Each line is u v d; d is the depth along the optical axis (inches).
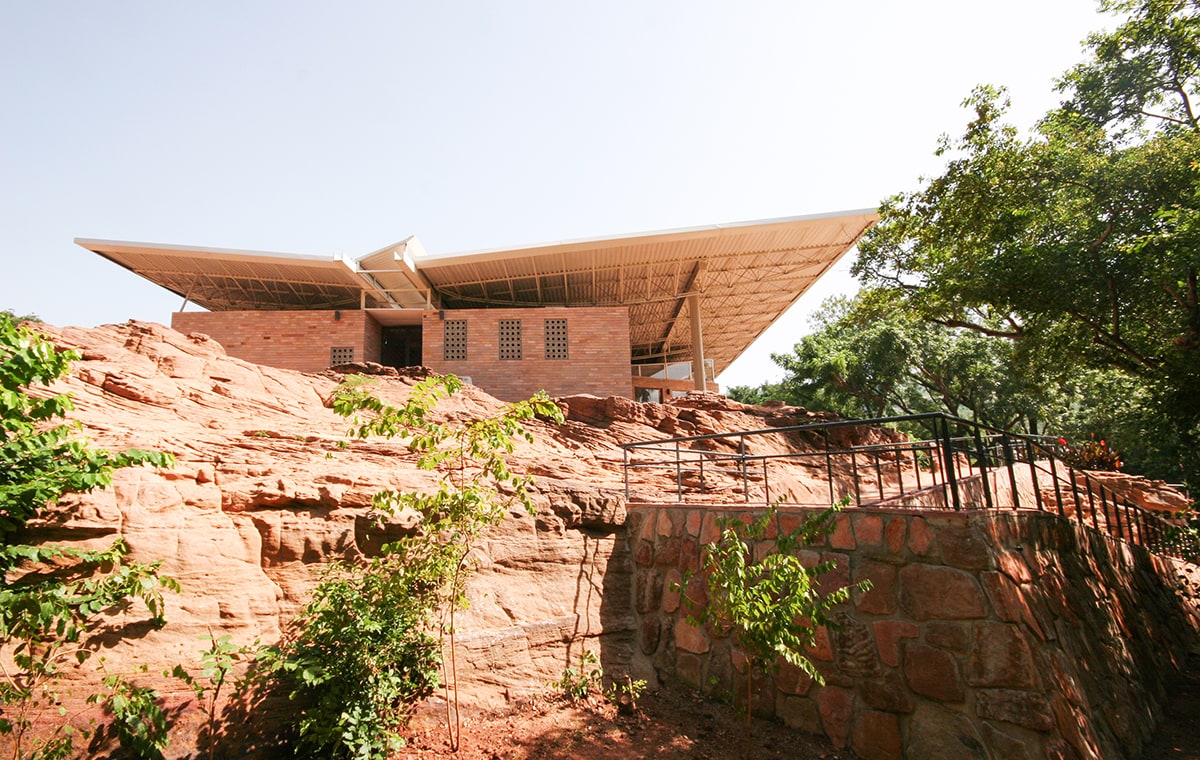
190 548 251.0
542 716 290.4
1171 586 477.4
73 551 213.9
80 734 208.7
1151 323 525.0
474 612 305.7
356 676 242.4
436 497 263.1
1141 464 1069.1
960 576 245.0
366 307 1011.3
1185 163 421.7
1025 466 622.2
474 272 939.3
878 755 250.1
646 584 362.6
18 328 203.3
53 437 206.7
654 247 905.5
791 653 234.2
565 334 876.0
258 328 847.1
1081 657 263.9
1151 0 491.2
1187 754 270.8
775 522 307.4
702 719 292.5
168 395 378.6
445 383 255.1
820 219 821.9
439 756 251.3
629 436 595.5
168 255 852.6
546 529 350.9
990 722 225.5
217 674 209.0
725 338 1526.8
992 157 519.2
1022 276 477.1
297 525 280.2
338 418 463.5
